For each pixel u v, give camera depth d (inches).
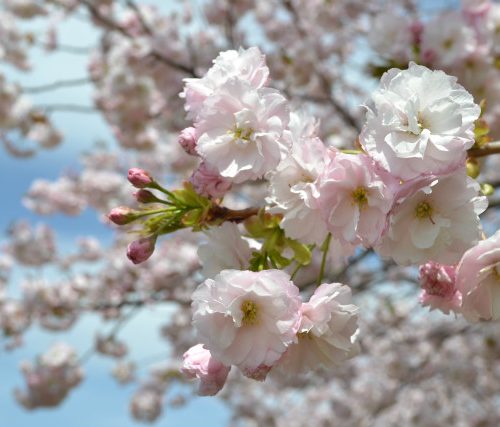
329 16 308.0
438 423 323.0
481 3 152.8
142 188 75.0
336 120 307.9
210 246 72.0
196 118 68.7
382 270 264.4
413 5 306.3
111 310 309.3
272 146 65.2
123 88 275.0
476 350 326.6
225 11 305.4
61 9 307.9
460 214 64.4
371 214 62.8
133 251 73.4
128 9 293.1
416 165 60.4
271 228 73.6
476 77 152.4
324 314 63.4
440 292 71.7
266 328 61.8
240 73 68.8
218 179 67.9
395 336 335.6
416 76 63.0
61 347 312.7
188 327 344.5
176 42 271.0
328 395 388.8
